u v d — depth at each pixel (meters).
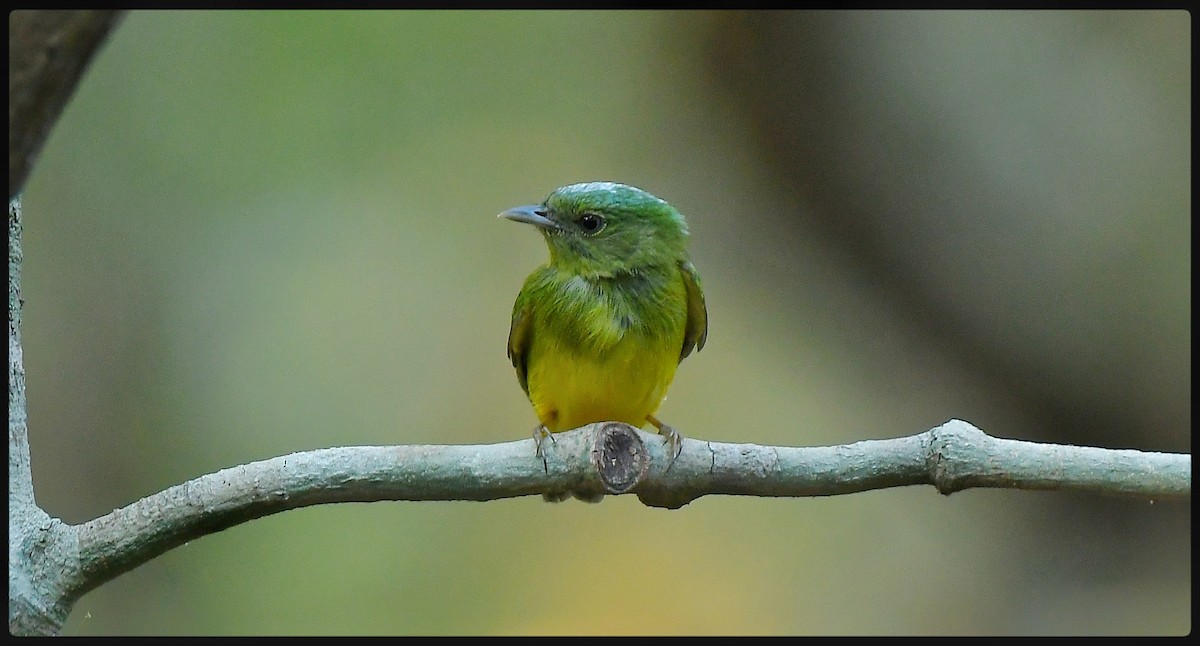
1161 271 10.62
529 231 14.39
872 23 11.10
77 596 6.70
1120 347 10.77
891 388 11.98
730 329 13.30
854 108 11.30
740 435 13.24
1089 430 11.05
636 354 8.97
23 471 6.89
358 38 14.22
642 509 14.24
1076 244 10.77
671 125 13.40
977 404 11.50
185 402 13.34
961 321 11.27
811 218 11.95
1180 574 11.84
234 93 13.87
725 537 14.15
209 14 13.85
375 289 14.03
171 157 13.70
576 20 14.35
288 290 13.90
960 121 10.92
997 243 10.97
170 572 12.79
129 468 12.98
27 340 12.89
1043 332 10.95
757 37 11.79
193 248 13.63
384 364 13.85
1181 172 10.59
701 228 12.96
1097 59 10.73
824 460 6.75
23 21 4.28
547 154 14.30
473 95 14.37
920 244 11.27
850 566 13.63
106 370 13.14
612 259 8.99
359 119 14.20
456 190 14.34
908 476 6.70
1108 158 10.69
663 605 13.76
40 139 4.44
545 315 9.10
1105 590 12.07
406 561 13.42
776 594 13.67
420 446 6.66
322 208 14.06
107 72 13.55
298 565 13.11
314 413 13.62
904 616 13.17
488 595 13.55
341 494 6.55
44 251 13.13
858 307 11.98
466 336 14.17
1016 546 12.83
